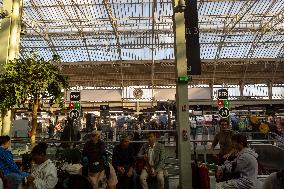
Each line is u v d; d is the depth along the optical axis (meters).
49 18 35.97
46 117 25.78
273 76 43.28
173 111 20.50
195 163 8.58
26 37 38.91
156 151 8.41
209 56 41.59
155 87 44.88
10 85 8.09
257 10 34.53
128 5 33.69
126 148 8.23
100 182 6.57
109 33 38.25
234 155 6.32
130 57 41.38
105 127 19.44
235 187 5.57
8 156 6.52
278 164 15.16
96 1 33.22
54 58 9.30
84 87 45.88
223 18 35.75
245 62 41.47
